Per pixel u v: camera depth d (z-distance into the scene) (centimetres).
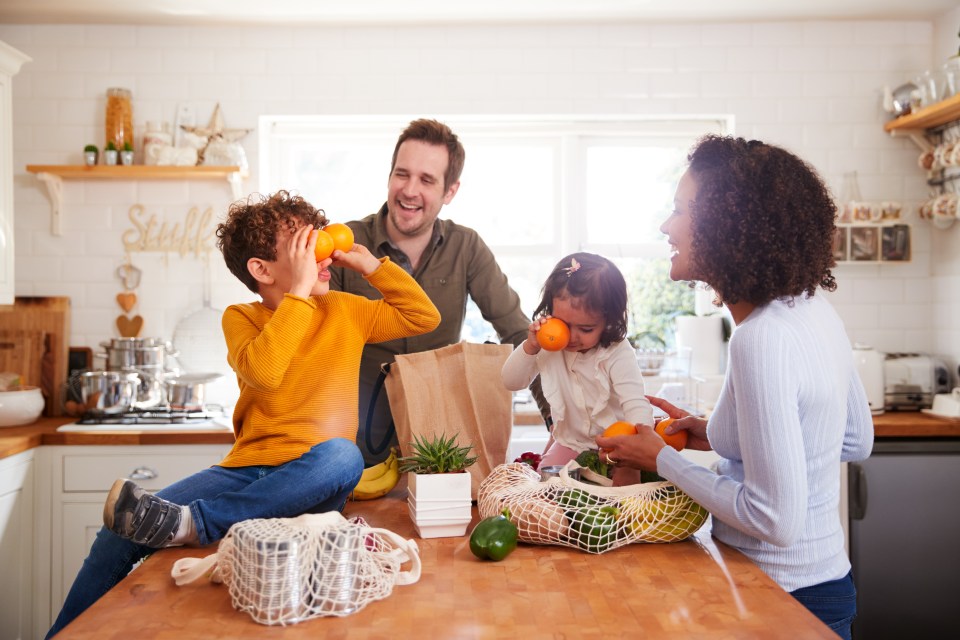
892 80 358
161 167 342
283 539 109
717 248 126
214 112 355
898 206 351
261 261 159
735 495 125
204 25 354
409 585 123
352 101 357
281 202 163
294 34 357
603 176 381
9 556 292
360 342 169
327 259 160
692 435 161
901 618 301
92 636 105
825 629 106
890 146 358
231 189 359
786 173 125
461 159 220
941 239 354
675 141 380
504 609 113
